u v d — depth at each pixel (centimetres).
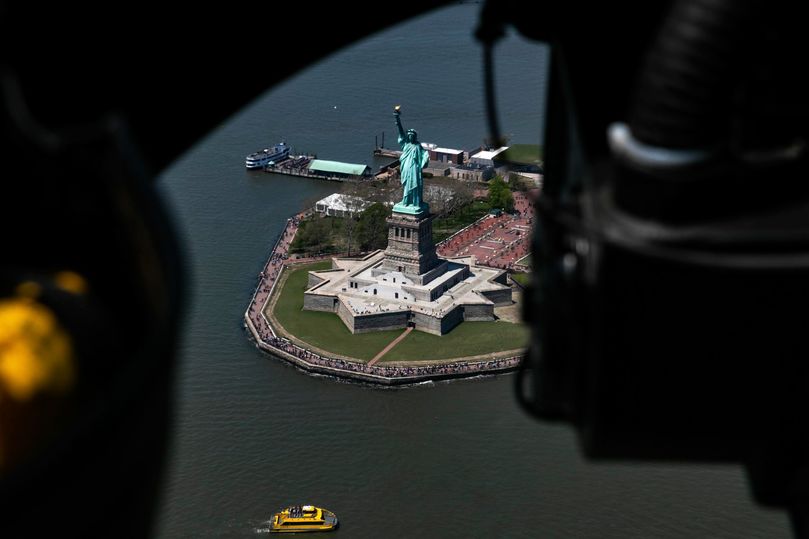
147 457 419
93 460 390
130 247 455
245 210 19012
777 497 724
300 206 19212
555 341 759
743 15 600
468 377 13250
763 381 678
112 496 399
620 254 650
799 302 648
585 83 724
